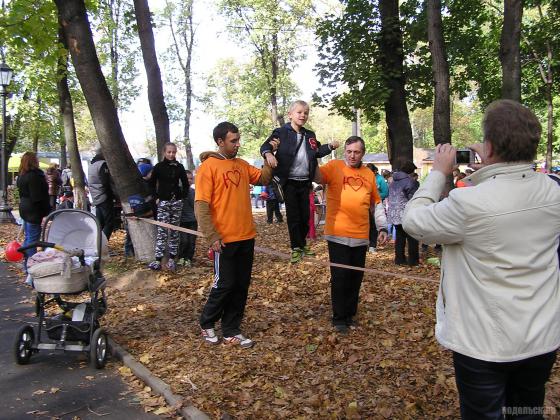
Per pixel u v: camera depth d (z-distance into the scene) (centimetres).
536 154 236
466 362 235
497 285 228
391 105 1455
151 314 668
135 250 915
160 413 415
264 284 859
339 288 586
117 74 2922
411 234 252
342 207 572
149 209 895
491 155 239
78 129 4003
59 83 1598
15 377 486
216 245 517
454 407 406
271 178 557
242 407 418
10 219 1844
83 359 535
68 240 552
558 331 231
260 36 3291
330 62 1555
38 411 419
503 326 225
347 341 562
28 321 667
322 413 400
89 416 411
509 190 228
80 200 1628
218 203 527
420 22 1518
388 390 439
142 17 1204
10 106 2075
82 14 852
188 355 529
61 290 497
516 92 962
